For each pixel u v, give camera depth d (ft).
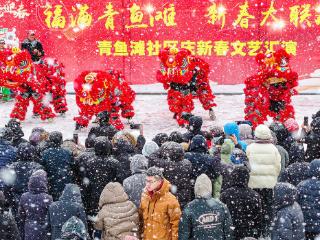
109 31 69.31
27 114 59.93
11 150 30.58
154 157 27.12
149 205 24.08
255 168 29.37
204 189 22.88
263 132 29.50
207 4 68.08
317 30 67.77
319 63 68.23
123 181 27.09
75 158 29.94
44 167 29.25
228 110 61.00
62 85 57.41
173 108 53.93
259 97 50.67
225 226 23.03
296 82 50.70
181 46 68.90
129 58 69.62
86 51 69.72
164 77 53.21
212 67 69.10
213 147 32.73
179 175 26.53
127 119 55.42
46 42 69.46
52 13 68.95
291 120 34.63
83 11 68.95
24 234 25.86
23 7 68.69
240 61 68.80
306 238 25.48
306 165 28.32
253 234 25.77
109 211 24.22
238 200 25.46
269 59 50.49
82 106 51.60
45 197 25.35
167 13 68.54
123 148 29.32
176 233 23.62
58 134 29.71
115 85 51.24
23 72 54.24
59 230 23.98
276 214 23.68
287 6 67.67
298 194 25.57
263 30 68.18
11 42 68.90
